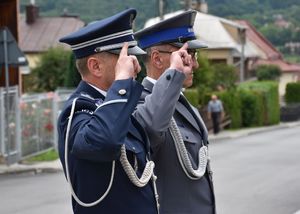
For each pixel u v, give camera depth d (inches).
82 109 139.3
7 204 459.5
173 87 149.0
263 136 1309.1
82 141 132.2
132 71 137.3
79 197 138.8
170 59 163.2
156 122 148.9
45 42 2210.9
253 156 833.5
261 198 475.2
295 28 4237.2
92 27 143.7
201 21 2479.1
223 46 2418.8
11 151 712.4
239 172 641.6
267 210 427.5
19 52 658.8
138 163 141.8
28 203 462.9
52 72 1566.2
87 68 145.3
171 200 163.9
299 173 633.0
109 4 2265.0
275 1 4328.3
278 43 4234.7
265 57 3073.3
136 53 144.9
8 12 882.8
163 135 156.3
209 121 1333.7
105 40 143.0
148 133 150.3
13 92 716.7
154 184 144.9
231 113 1508.4
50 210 433.7
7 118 695.7
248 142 1127.0
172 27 172.2
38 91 1562.5
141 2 1972.2
